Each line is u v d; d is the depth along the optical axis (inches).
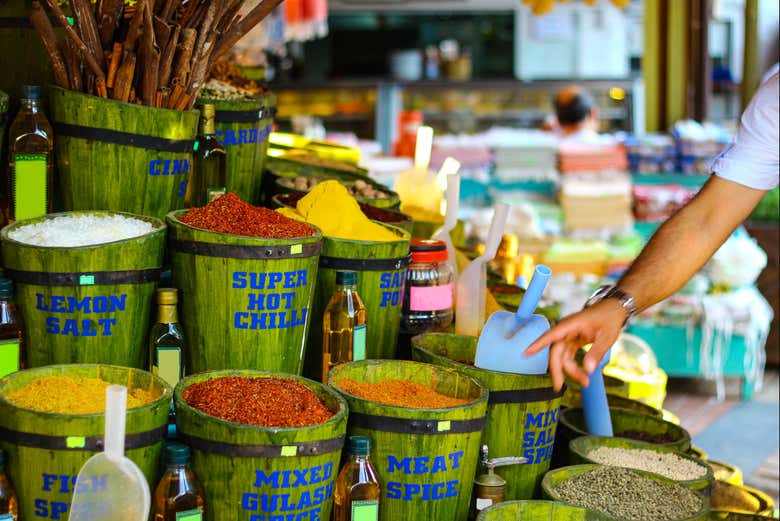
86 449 59.9
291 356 76.8
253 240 72.4
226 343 74.5
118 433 56.9
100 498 57.4
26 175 79.4
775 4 268.1
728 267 223.9
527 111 301.1
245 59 144.6
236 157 97.6
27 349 71.5
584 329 70.9
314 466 63.7
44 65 87.7
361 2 354.0
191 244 73.2
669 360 227.6
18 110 86.0
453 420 70.1
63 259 69.4
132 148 79.9
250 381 68.5
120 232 73.5
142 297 73.4
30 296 70.4
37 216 78.4
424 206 126.0
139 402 64.1
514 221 242.7
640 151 264.8
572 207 250.8
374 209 97.9
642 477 84.9
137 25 79.4
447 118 299.7
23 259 69.7
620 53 358.3
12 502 60.8
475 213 249.4
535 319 81.2
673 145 266.7
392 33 366.9
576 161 257.8
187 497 62.2
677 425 102.2
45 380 65.4
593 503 78.7
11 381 64.4
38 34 87.0
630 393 135.1
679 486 83.4
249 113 97.0
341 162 130.2
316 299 84.2
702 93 294.7
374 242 82.6
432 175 127.5
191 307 74.8
